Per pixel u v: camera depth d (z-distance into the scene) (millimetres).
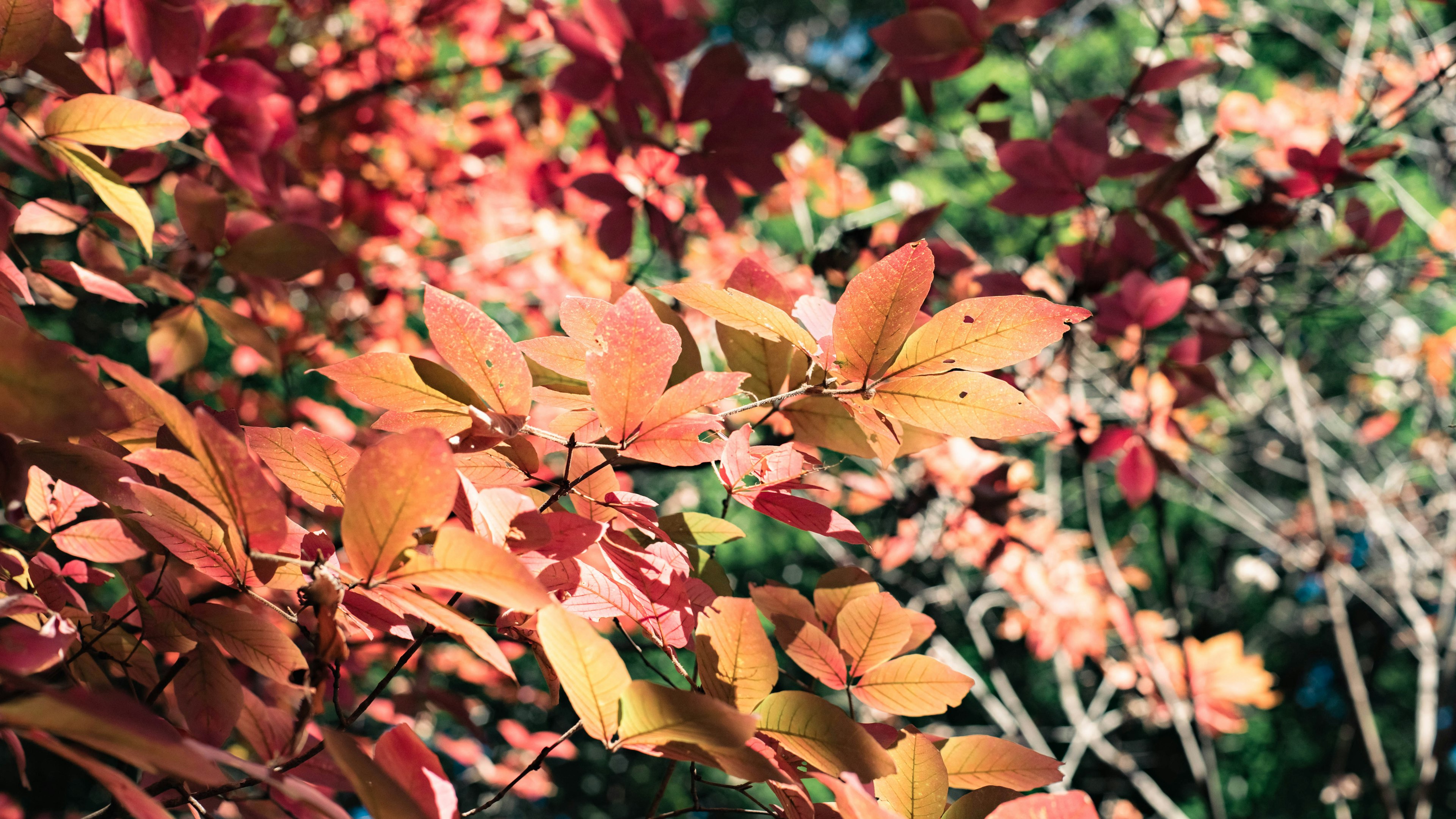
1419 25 1935
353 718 495
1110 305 997
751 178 999
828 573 609
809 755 501
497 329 505
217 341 2479
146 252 796
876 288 505
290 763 500
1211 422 2922
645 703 457
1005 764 541
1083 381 1549
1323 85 3879
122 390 554
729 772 463
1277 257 1499
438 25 1785
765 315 528
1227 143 2023
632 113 981
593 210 1839
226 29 810
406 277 1893
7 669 383
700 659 507
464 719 1111
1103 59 3986
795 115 1328
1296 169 1056
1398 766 4977
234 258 719
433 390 516
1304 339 3541
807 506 543
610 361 506
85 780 2908
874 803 464
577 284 1935
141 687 604
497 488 500
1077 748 2590
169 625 516
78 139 585
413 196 1910
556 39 973
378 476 447
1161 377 1462
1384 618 2955
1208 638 4930
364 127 1866
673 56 1002
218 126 842
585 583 540
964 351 508
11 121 739
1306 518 3004
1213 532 4602
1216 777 2066
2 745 2416
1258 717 5141
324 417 1572
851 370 518
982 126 1107
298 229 723
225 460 452
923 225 1036
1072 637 2324
